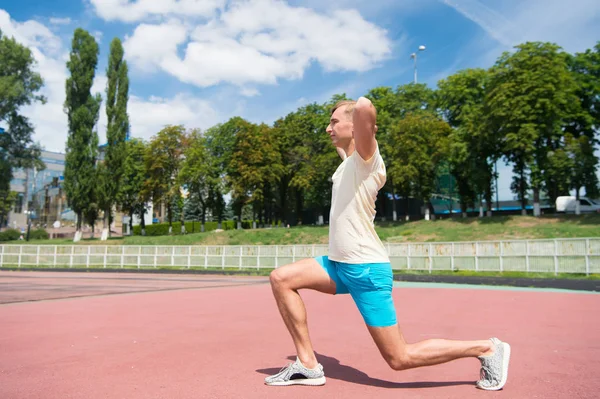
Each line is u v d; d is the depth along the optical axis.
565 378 3.22
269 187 55.47
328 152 47.41
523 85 34.41
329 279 2.96
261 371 3.52
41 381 3.24
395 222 43.78
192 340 4.99
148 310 8.04
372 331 2.80
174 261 28.83
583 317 6.91
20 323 6.39
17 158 50.75
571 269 17.11
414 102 47.19
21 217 85.31
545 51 35.66
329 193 50.16
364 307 2.79
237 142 52.50
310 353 3.08
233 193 51.88
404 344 2.82
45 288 13.89
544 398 2.71
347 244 2.79
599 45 40.69
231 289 13.36
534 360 3.87
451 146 39.81
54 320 6.72
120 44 50.31
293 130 53.88
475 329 5.76
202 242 42.84
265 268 26.09
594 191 36.16
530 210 49.53
